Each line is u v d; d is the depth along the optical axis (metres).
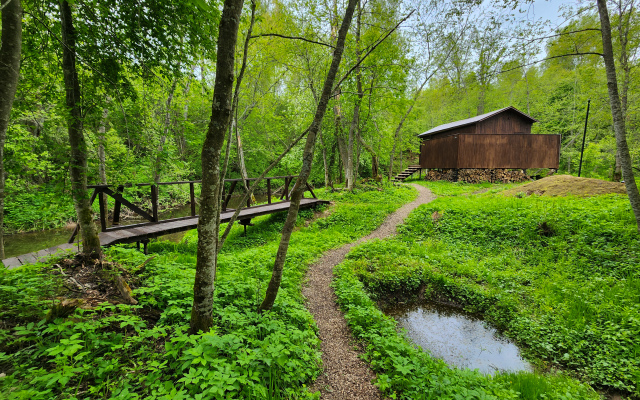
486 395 2.70
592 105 14.68
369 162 23.02
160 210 15.91
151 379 2.00
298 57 12.69
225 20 2.32
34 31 3.55
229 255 6.60
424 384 2.84
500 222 8.34
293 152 18.73
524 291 5.47
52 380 1.65
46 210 3.64
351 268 6.43
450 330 4.79
